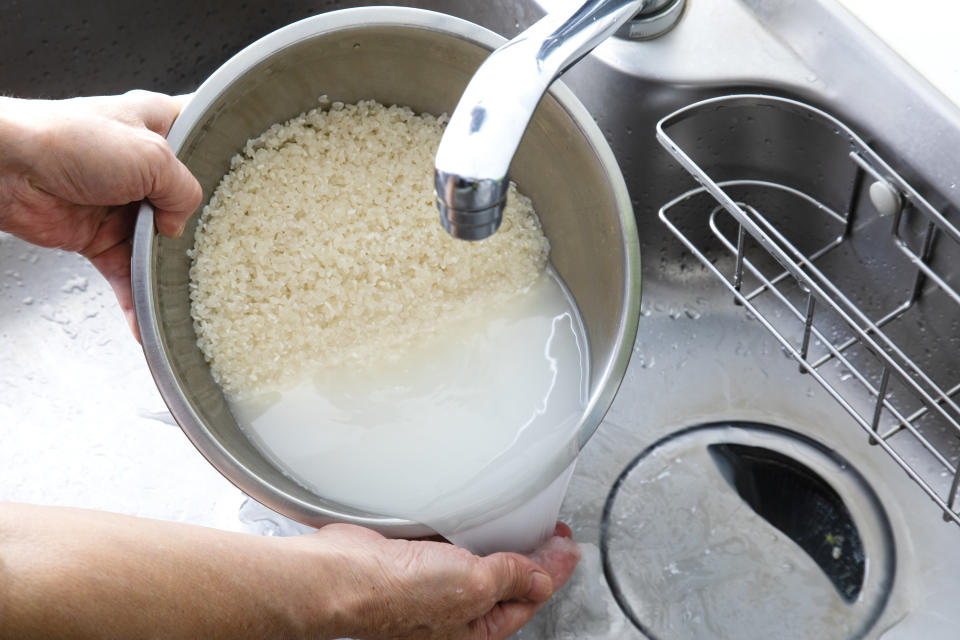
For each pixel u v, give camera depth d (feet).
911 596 2.64
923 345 2.69
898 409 2.89
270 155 2.48
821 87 2.52
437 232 2.46
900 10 2.54
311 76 2.42
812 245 2.93
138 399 3.24
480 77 1.74
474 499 2.15
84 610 1.66
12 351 3.35
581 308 2.55
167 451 3.12
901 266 2.63
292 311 2.38
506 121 1.66
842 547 2.79
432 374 2.46
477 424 2.37
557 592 2.77
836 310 2.28
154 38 3.31
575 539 2.89
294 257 2.40
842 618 2.64
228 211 2.42
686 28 2.72
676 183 3.00
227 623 1.84
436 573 2.11
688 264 3.26
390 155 2.55
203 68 3.43
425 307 2.49
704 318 3.26
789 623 2.66
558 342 2.52
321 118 2.54
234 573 1.86
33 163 2.16
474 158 1.60
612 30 1.96
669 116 2.53
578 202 2.42
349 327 2.44
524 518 2.36
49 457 3.13
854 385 3.00
